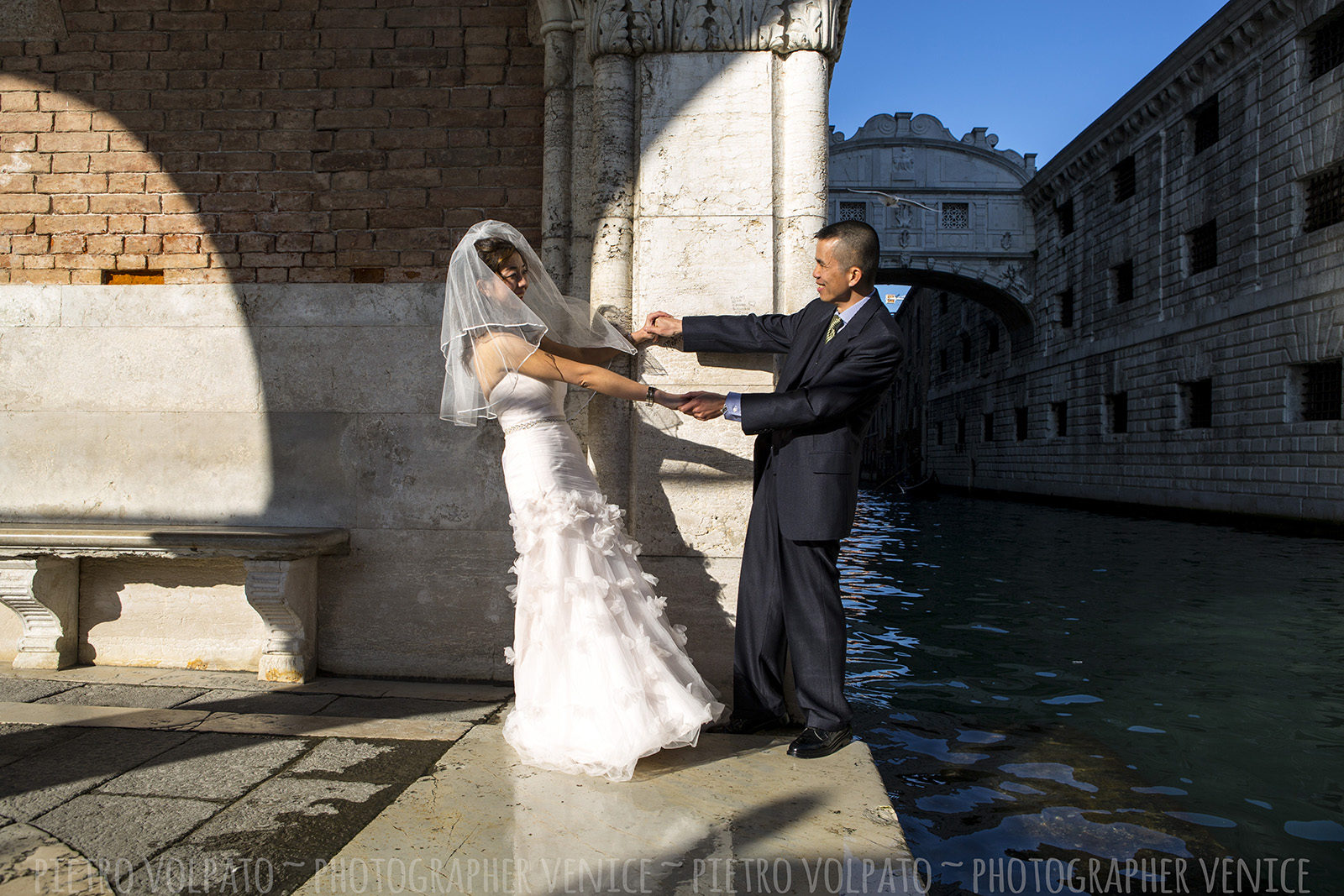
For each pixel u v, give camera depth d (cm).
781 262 298
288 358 337
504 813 200
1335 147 1394
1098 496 2195
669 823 196
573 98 320
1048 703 398
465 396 249
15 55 352
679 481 296
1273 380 1533
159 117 347
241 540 298
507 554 328
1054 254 2550
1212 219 1744
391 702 293
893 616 626
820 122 298
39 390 343
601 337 269
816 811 205
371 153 341
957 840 247
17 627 342
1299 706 392
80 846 178
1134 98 1984
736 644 271
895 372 245
